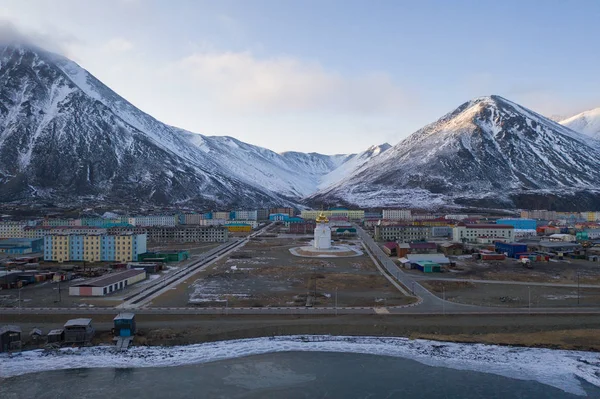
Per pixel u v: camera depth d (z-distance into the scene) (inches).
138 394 2861.7
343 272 6161.4
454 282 5423.2
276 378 3075.8
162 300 4559.5
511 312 4133.9
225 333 3698.3
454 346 3553.2
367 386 2979.8
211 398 2824.8
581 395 2869.1
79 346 3508.9
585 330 3779.5
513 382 3034.0
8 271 5876.0
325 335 3745.1
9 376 3078.2
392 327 3821.4
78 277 5816.9
